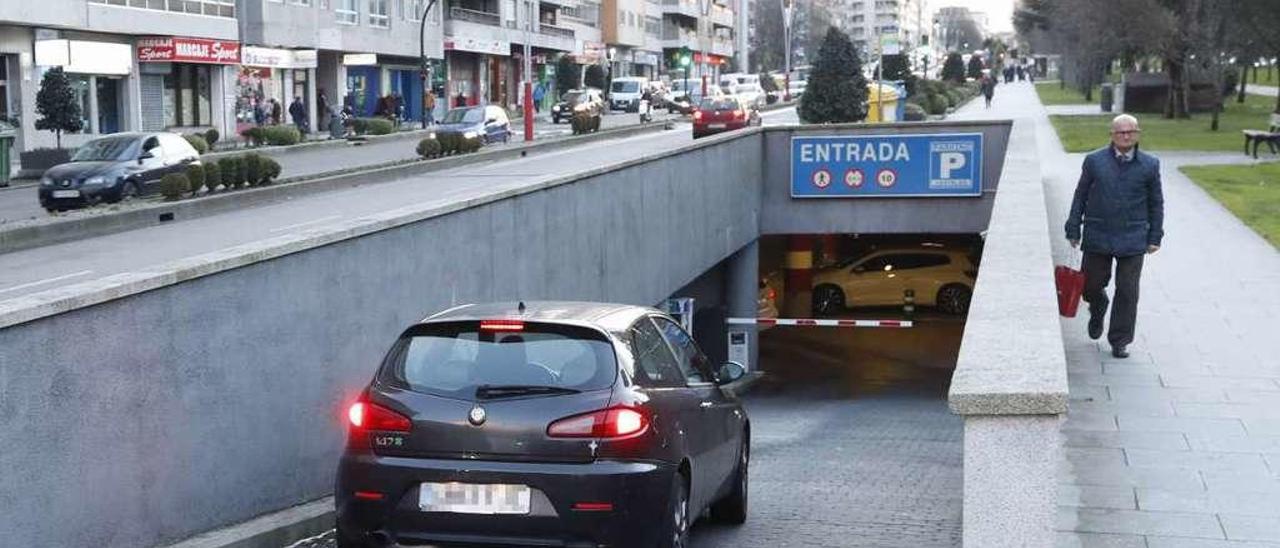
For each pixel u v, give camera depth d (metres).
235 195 26.28
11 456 6.44
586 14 101.12
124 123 46.59
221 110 52.47
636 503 7.00
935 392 26.03
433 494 6.98
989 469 4.99
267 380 9.00
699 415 8.16
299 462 9.48
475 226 13.48
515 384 7.09
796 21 157.62
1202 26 49.28
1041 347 5.91
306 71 60.03
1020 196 14.42
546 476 6.89
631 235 20.14
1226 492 7.23
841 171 30.72
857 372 29.44
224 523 8.45
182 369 7.94
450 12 74.44
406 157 41.16
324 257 9.86
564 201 16.75
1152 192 10.78
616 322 7.64
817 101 48.19
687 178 23.86
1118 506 6.98
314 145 46.50
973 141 30.12
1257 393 9.72
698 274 24.92
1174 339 11.87
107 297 7.13
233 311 8.54
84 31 43.66
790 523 9.83
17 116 40.47
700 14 130.75
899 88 53.53
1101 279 11.15
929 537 9.26
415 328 7.48
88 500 7.04
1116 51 61.19
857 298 35.88
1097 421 8.89
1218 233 19.67
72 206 26.28
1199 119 57.66
